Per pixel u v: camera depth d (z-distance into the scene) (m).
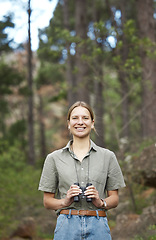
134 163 6.76
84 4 13.69
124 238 5.93
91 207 2.42
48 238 7.18
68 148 2.56
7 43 7.18
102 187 2.49
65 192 2.47
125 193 7.99
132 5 18.23
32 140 18.48
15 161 8.89
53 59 18.22
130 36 7.81
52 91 22.36
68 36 7.39
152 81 9.48
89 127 2.56
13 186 7.64
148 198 7.54
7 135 15.49
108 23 17.12
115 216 7.11
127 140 8.25
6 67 14.82
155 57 7.71
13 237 7.55
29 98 19.25
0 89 15.52
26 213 7.80
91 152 2.54
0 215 7.62
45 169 2.57
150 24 10.70
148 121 10.62
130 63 7.57
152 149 6.66
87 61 7.95
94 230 2.37
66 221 2.41
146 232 5.75
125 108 17.22
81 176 2.46
